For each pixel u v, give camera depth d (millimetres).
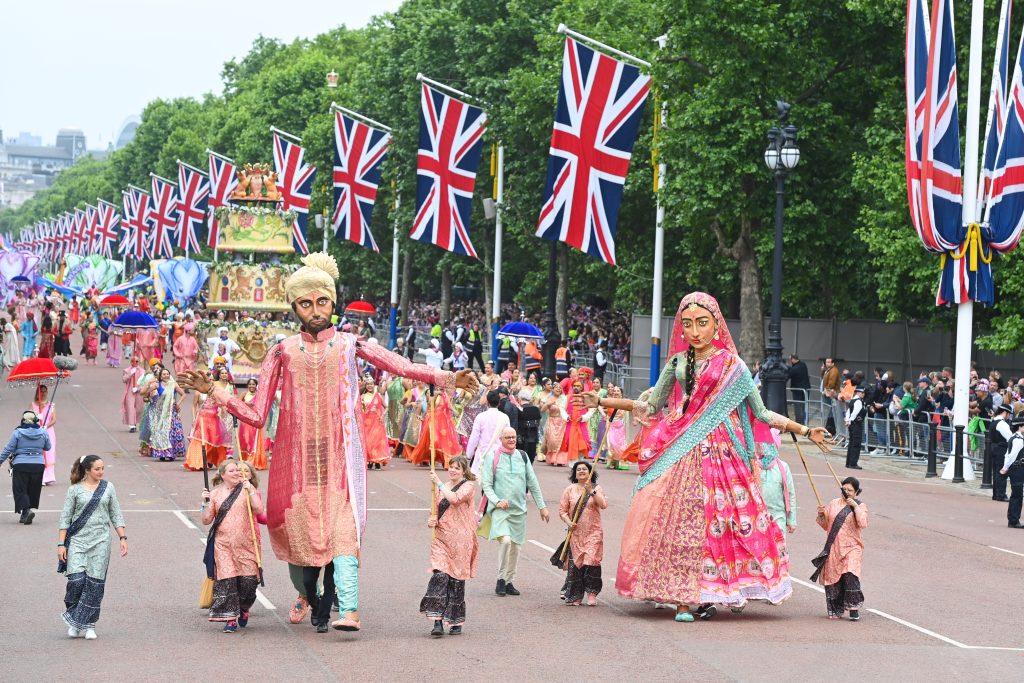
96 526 13211
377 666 12055
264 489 24672
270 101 104625
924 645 13547
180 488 24156
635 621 14406
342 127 47719
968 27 34938
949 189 28953
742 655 12812
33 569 16781
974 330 39844
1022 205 29297
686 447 14953
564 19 49938
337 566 13430
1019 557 19328
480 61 55188
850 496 14883
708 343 15172
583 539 15188
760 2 37656
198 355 46094
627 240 52031
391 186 65750
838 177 39719
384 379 30906
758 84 38438
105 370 54000
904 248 34469
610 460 28625
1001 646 13648
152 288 88000
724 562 14711
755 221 41094
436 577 13453
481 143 40312
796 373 38781
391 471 27484
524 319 66188
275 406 26375
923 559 18797
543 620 14367
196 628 13656
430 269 74000
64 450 29531
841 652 13086
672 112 40375
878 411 34625
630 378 45938
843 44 39594
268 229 47094
